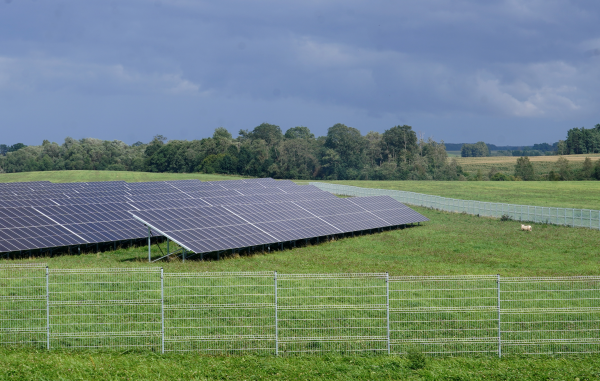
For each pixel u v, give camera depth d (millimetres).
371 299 24672
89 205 49781
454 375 16391
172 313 21828
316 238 49469
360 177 155875
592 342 19094
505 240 49875
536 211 63000
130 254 41594
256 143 168750
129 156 189875
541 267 37312
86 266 34156
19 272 29016
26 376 15664
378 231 56688
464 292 26219
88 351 17953
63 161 184375
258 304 23078
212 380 15883
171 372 16281
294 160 163500
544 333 20250
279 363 17078
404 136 176625
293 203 57594
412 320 21672
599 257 41312
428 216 70500
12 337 18797
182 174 156875
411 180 147375
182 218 42656
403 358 17641
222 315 21797
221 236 41125
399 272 34094
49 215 44438
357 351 18281
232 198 58281
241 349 18203
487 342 18859
